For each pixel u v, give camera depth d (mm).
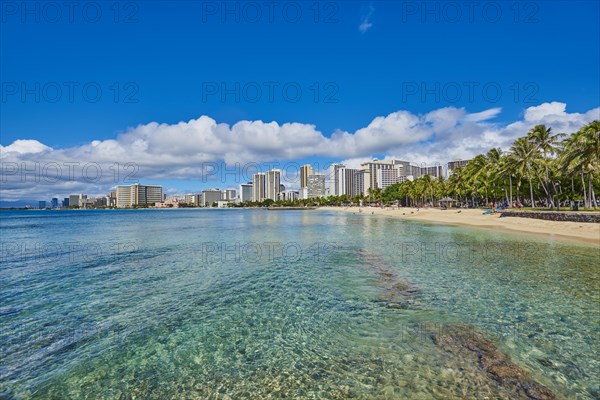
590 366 7309
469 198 104062
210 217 95625
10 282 15414
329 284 14422
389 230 40438
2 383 7160
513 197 78625
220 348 8656
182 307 11766
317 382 7020
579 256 19781
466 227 42188
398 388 6680
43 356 8320
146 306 11906
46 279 15969
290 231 41688
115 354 8398
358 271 16891
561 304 11281
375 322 10039
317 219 76500
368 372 7293
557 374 7023
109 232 42812
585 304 11250
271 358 8094
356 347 8469
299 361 7910
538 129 51500
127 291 13781
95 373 7555
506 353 7934
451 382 6797
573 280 14328
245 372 7508
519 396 6293
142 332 9680
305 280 15227
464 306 11250
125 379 7312
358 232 38531
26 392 6859
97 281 15477
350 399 6414
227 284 14742
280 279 15500
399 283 14352
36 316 10977
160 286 14516
